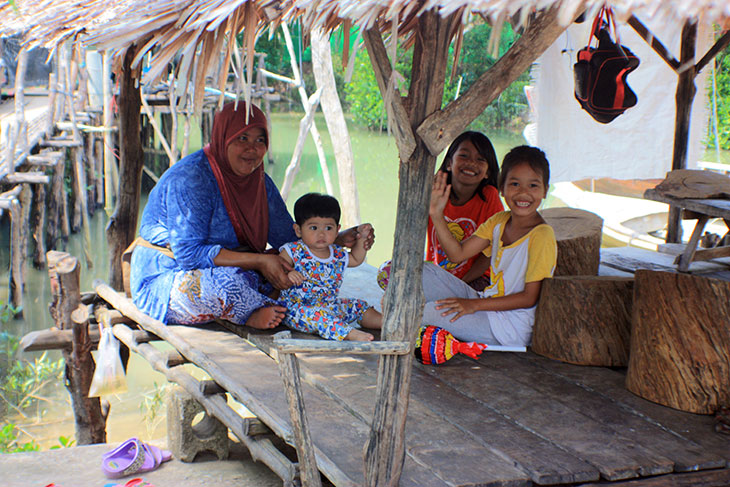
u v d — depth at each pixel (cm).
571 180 647
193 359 351
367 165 1788
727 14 139
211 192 392
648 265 546
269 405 292
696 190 458
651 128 646
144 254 403
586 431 275
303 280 374
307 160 1884
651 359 301
